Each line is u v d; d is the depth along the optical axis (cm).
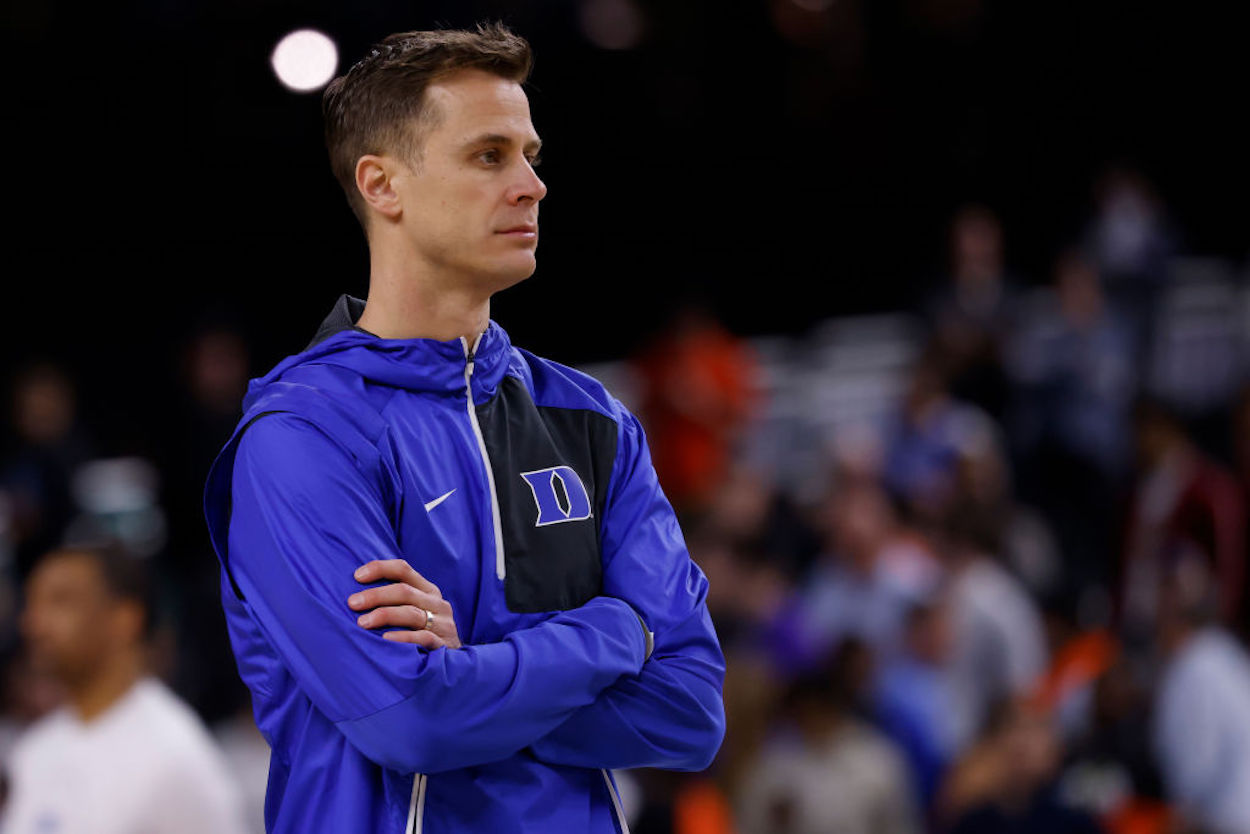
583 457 754
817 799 1789
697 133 4050
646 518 760
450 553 696
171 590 2453
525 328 4022
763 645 2262
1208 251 4869
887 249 4394
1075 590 2231
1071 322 3400
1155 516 2588
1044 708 1956
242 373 2958
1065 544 3169
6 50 3359
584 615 706
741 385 3162
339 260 3675
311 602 665
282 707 705
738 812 1812
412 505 693
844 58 4066
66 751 1284
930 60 4294
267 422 692
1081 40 4609
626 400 3238
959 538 2333
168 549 2811
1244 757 1894
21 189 3506
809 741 1822
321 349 716
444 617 673
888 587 2286
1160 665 1950
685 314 3186
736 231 4203
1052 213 4594
